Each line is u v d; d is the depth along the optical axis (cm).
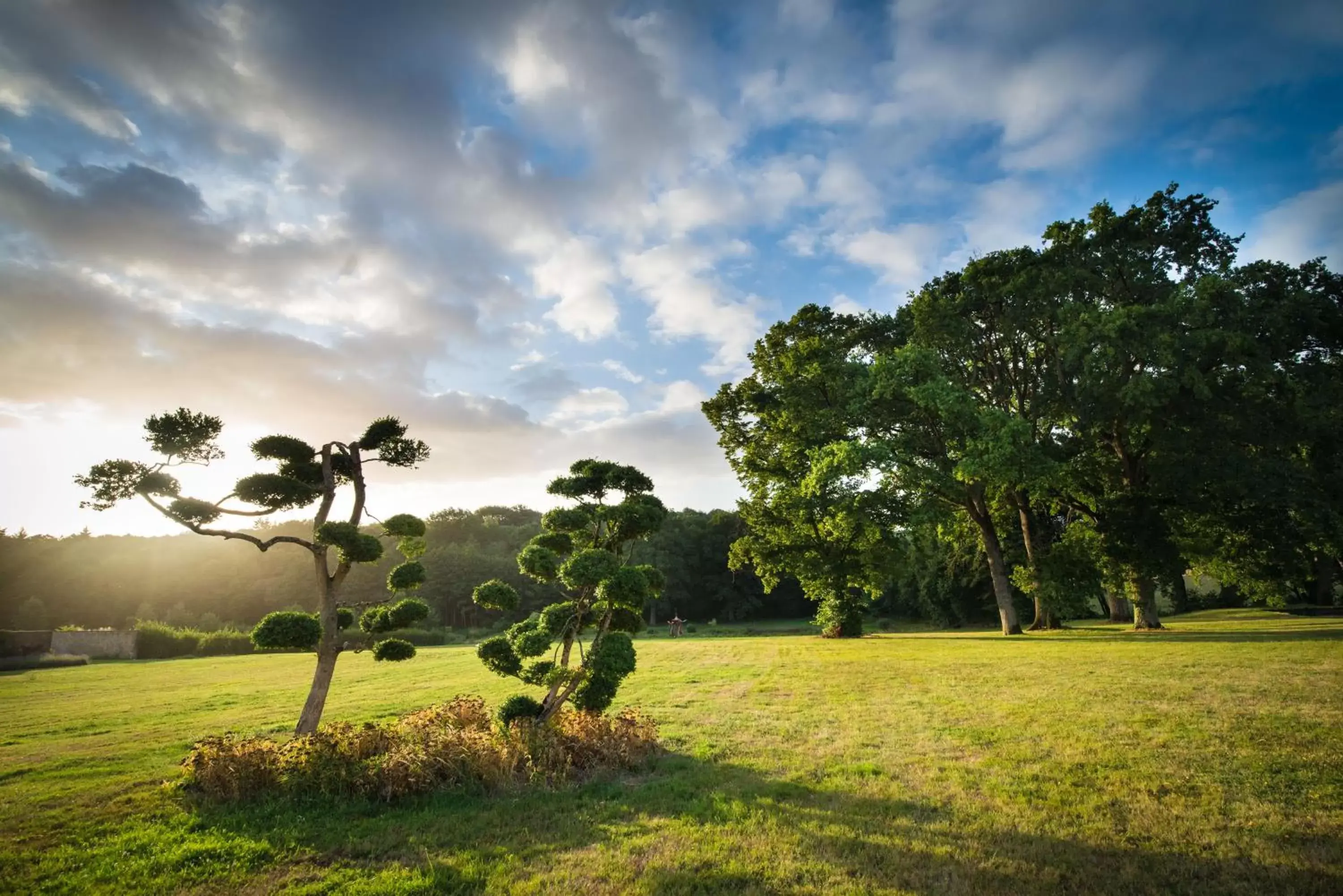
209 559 7994
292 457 1026
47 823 672
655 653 2803
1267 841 538
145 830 643
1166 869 498
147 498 874
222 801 727
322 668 940
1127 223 2522
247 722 1260
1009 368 2969
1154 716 979
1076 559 2728
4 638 3391
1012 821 605
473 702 1047
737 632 5869
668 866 536
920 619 6675
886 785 726
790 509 3234
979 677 1504
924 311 2708
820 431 2856
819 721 1093
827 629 3591
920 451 2838
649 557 7781
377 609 1012
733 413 3403
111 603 7388
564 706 1189
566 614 953
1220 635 2191
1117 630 2778
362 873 542
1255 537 2372
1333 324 2305
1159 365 2211
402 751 770
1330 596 3884
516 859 560
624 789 759
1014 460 2277
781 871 520
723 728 1069
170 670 2738
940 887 486
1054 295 2516
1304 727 865
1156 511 2483
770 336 3259
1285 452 2328
